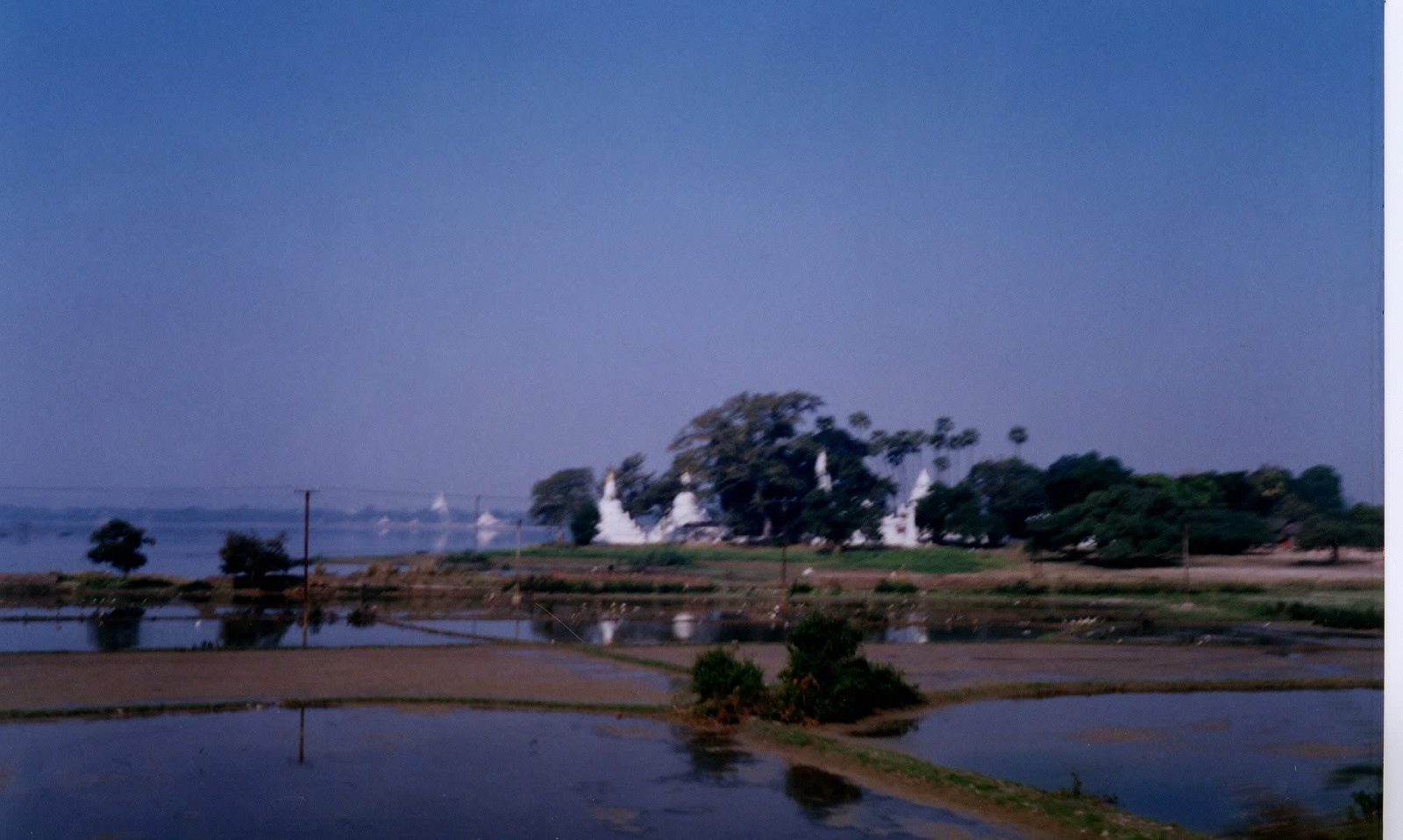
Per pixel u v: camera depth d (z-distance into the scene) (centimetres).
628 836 1362
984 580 6325
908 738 2017
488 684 2506
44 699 2216
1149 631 4047
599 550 8775
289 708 2172
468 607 4966
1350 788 1659
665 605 5206
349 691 2370
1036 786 1667
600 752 1814
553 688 2455
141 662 2755
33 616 4231
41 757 1731
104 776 1614
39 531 14950
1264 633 3981
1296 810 1536
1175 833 1365
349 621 4200
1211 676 2825
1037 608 5109
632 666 2894
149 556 9362
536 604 5150
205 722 2028
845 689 2169
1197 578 6178
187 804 1473
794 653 2230
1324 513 7088
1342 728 2141
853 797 1545
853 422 9919
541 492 11100
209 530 17650
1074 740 2006
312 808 1464
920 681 2664
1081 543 7438
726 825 1411
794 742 1870
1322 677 2805
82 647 3225
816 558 8100
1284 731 2100
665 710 2166
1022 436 8869
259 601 5225
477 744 1862
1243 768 1789
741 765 1733
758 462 9519
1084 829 1386
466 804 1492
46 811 1435
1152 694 2562
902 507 9281
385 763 1717
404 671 2702
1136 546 6881
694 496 10094
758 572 7156
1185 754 1895
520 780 1619
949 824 1421
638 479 10750
